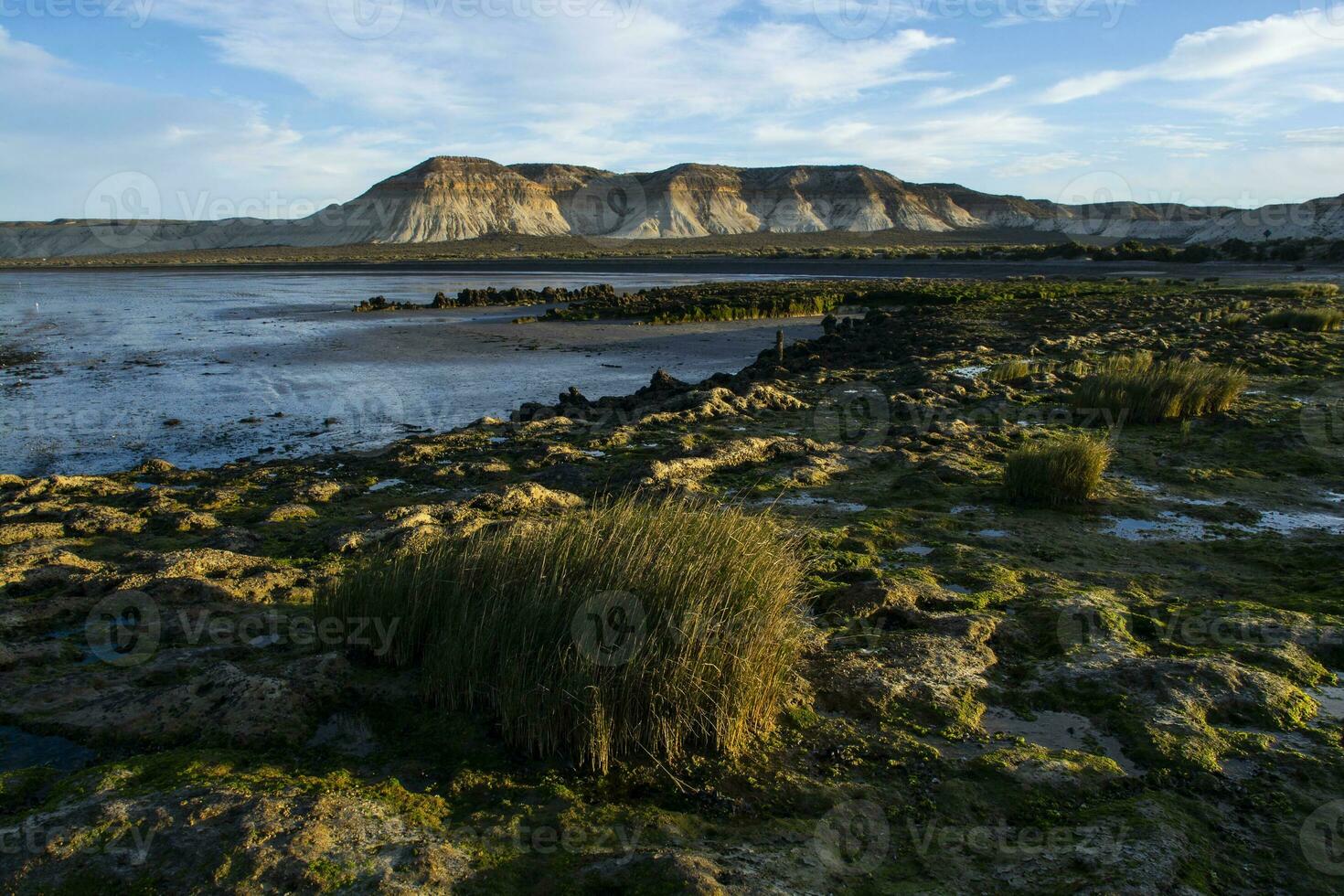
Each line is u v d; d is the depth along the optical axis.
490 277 80.69
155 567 7.12
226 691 4.88
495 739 4.57
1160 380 13.55
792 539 6.64
